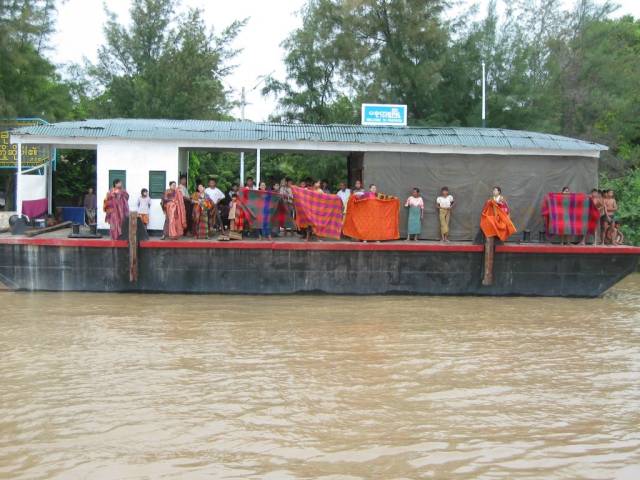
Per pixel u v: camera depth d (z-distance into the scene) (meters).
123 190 15.12
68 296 14.33
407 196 16.67
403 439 6.70
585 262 15.41
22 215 16.28
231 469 5.96
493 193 15.61
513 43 29.69
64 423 6.96
